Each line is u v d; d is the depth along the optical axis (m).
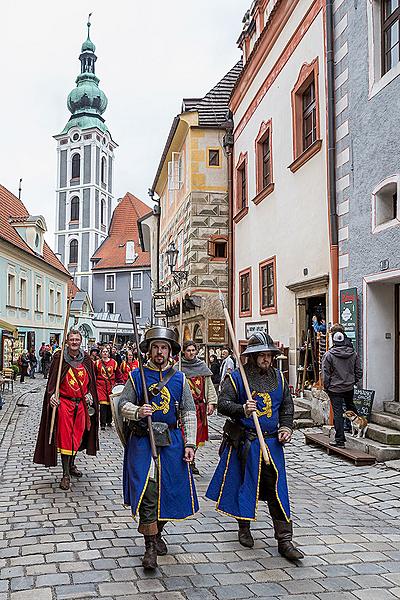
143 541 5.30
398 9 9.49
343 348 9.58
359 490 7.46
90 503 6.70
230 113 20.39
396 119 9.20
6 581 4.36
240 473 5.10
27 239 39.44
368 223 10.02
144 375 4.97
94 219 83.06
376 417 9.72
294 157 13.71
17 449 10.54
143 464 4.70
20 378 30.56
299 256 13.44
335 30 11.32
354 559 4.91
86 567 4.64
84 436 7.88
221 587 4.30
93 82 88.31
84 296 54.69
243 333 18.59
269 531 5.65
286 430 5.06
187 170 22.28
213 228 21.45
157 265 33.28
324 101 11.93
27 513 6.25
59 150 84.88
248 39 18.81
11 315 35.09
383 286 10.05
